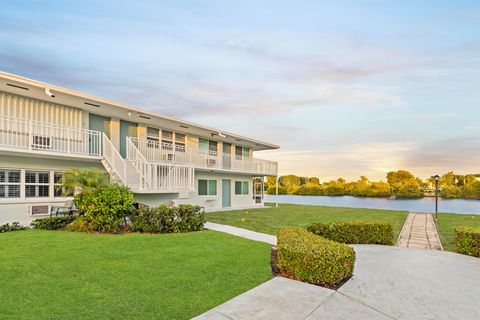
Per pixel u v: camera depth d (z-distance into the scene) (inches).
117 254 258.5
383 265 254.2
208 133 791.1
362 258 279.1
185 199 716.7
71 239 317.4
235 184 936.9
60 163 487.2
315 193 1955.0
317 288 190.4
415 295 185.0
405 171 1706.4
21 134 445.1
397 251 313.4
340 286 197.2
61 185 413.4
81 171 411.8
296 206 1033.5
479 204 1105.4
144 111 560.4
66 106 506.6
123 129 617.6
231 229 428.1
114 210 374.3
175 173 569.6
